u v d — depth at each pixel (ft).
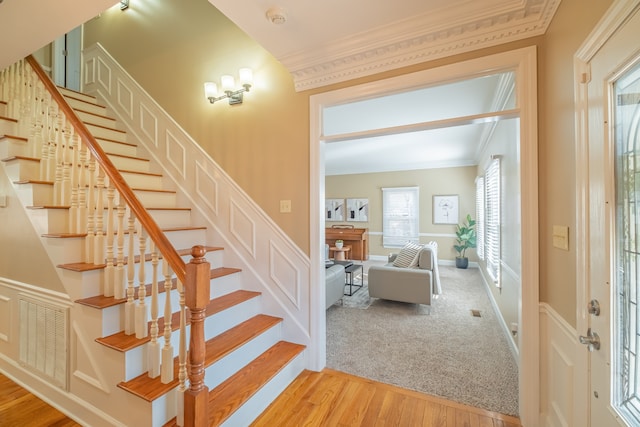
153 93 10.70
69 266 5.83
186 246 8.80
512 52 5.75
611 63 3.18
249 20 6.10
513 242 8.46
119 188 5.56
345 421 5.82
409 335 10.00
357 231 24.99
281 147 8.27
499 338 9.72
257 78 8.68
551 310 5.22
